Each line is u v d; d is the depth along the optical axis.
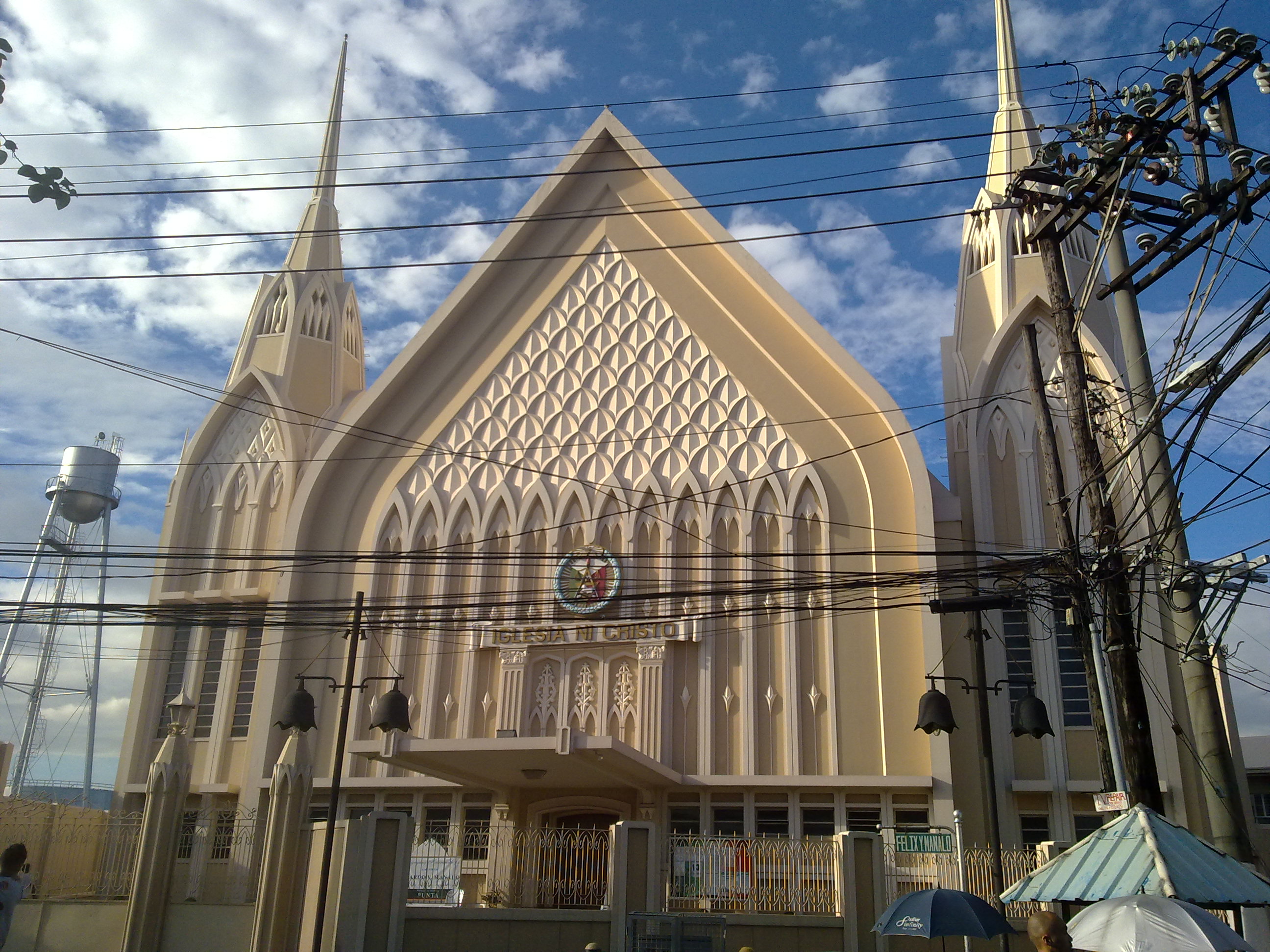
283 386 37.19
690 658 30.70
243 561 35.03
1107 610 16.00
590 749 24.91
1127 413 21.70
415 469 34.59
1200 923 9.79
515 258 35.97
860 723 29.23
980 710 21.31
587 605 31.28
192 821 32.47
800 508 31.50
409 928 21.45
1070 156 17.52
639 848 21.78
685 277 34.56
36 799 29.17
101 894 24.66
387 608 27.33
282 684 32.50
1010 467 31.83
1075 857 12.95
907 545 30.39
